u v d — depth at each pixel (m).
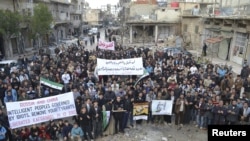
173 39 36.53
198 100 11.20
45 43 40.06
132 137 10.48
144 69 13.86
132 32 44.31
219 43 28.48
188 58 18.28
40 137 9.80
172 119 12.16
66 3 51.69
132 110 11.01
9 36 26.84
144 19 43.03
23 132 9.46
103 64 13.19
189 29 37.09
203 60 22.91
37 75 14.08
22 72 13.81
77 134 9.72
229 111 10.26
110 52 20.55
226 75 13.82
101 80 13.87
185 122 11.54
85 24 79.31
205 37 32.19
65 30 53.69
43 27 31.23
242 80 13.73
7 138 9.32
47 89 11.95
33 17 30.52
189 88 11.99
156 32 42.72
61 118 10.78
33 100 9.48
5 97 11.40
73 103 10.03
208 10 33.22
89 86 12.19
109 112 10.38
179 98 11.15
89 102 10.14
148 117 11.56
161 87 11.95
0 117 9.39
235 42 25.27
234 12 25.53
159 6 45.44
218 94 11.64
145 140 10.24
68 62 16.52
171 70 14.95
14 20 25.33
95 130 10.23
